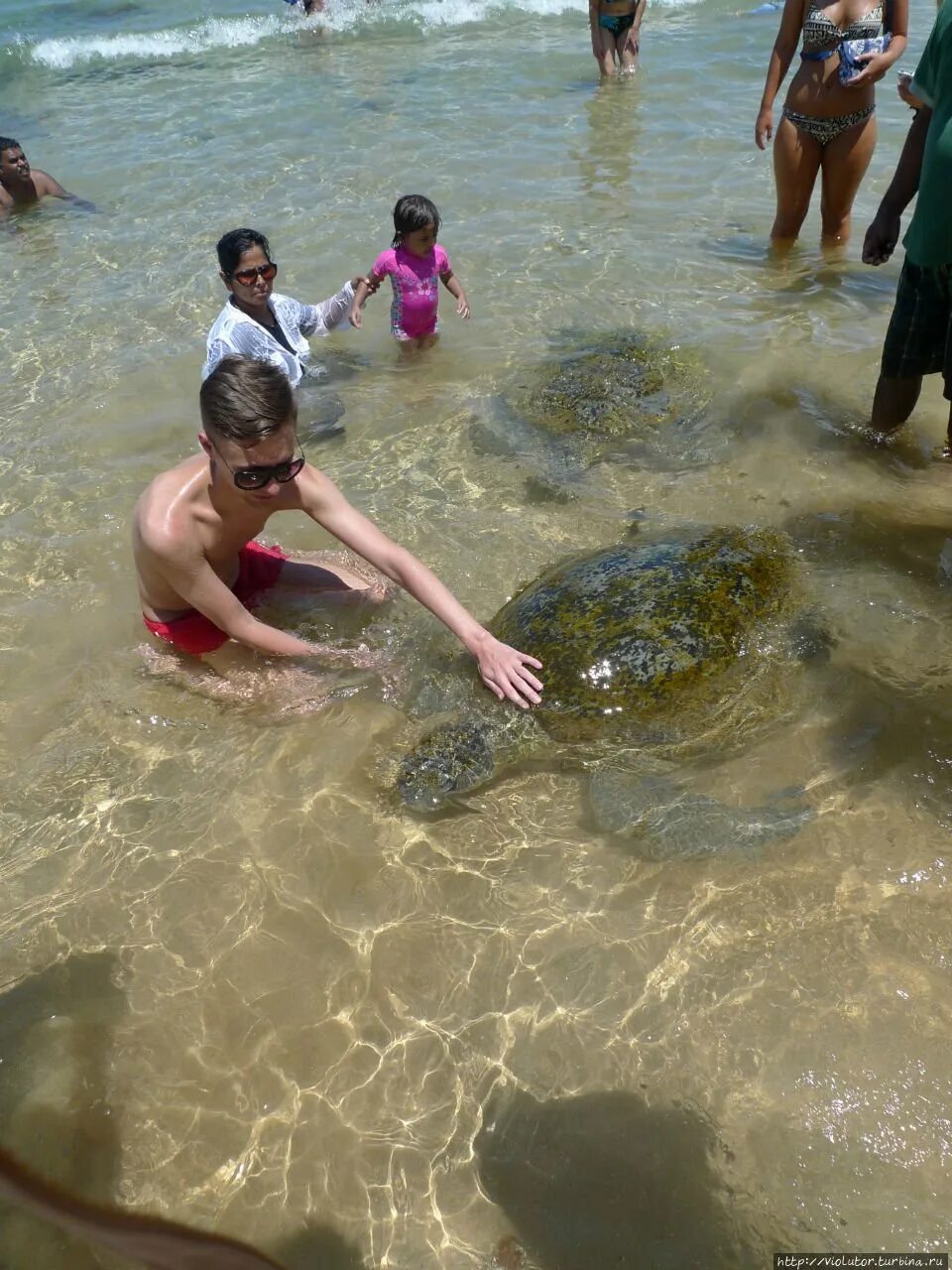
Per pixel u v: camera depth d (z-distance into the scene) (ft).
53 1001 8.26
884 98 28.32
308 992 8.27
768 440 15.10
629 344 17.37
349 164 27.58
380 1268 6.53
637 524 13.61
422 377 17.76
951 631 11.11
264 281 16.19
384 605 12.34
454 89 33.53
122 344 19.19
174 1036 7.98
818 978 7.96
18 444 16.14
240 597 12.29
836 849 8.95
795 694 10.37
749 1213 6.63
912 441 14.82
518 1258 6.52
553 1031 7.84
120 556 13.58
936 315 13.16
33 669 11.74
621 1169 6.93
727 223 22.95
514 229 23.17
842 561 12.34
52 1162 7.18
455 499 14.43
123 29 43.19
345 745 10.59
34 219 25.18
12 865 9.45
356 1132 7.29
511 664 10.43
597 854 9.23
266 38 41.68
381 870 9.28
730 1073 7.42
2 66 39.42
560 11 42.75
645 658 10.19
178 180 27.25
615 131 28.81
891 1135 6.94
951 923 8.24
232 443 9.72
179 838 9.67
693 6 40.63
